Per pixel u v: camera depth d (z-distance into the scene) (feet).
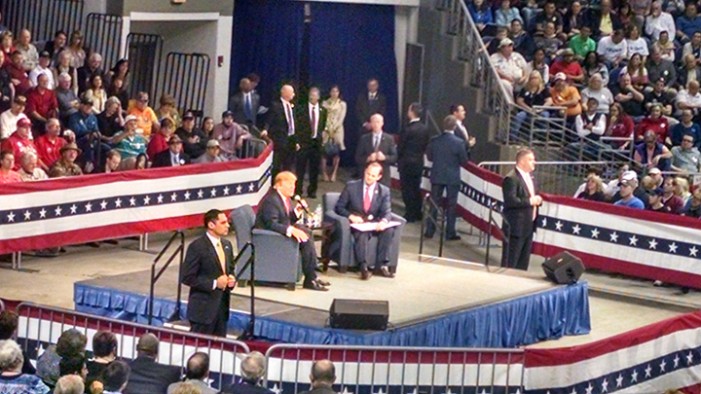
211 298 50.57
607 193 70.69
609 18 88.43
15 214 61.46
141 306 54.49
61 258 65.10
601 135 81.20
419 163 76.89
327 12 86.79
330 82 87.61
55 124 66.85
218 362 45.62
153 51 82.17
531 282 60.75
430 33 86.84
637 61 86.12
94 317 46.88
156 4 80.18
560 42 86.07
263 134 77.51
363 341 51.29
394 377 46.34
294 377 45.60
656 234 65.77
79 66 74.18
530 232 65.92
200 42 84.02
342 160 88.74
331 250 60.23
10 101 69.36
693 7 91.04
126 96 74.49
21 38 71.41
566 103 81.66
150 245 68.49
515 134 80.94
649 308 64.69
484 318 56.18
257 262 56.90
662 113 84.48
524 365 47.55
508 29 85.15
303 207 59.77
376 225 59.88
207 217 50.60
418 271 61.82
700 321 51.60
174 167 67.46
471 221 73.77
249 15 85.92
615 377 49.80
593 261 67.26
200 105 83.66
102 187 64.54
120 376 36.45
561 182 78.48
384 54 88.53
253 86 81.51
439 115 86.07
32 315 47.73
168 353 46.09
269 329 52.39
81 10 79.00
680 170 80.07
